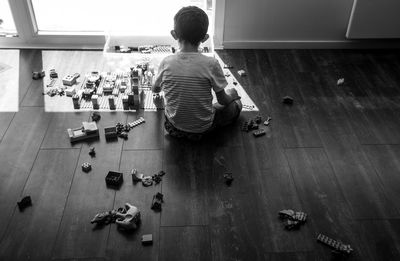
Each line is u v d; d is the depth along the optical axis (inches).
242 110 88.2
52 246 61.0
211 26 107.6
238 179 72.5
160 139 80.2
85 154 76.2
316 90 95.3
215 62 74.4
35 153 76.2
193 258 59.9
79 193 68.9
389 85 97.7
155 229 63.6
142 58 102.3
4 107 86.4
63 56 103.5
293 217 65.1
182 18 71.7
